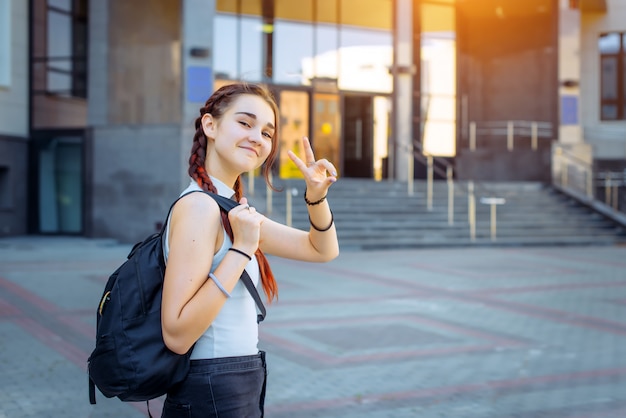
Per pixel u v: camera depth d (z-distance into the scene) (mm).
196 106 17672
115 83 19031
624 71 27203
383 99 22984
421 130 24219
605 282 12141
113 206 18469
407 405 5336
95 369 2053
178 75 19391
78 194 19562
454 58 24719
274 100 2281
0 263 13406
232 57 20609
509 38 25156
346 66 22344
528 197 21297
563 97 24016
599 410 5273
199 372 2080
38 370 6156
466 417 5070
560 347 7383
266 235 2404
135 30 19203
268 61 21094
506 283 11875
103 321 2045
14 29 19422
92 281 11258
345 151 22406
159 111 19375
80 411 5102
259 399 2234
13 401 5277
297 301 9906
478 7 24844
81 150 19422
